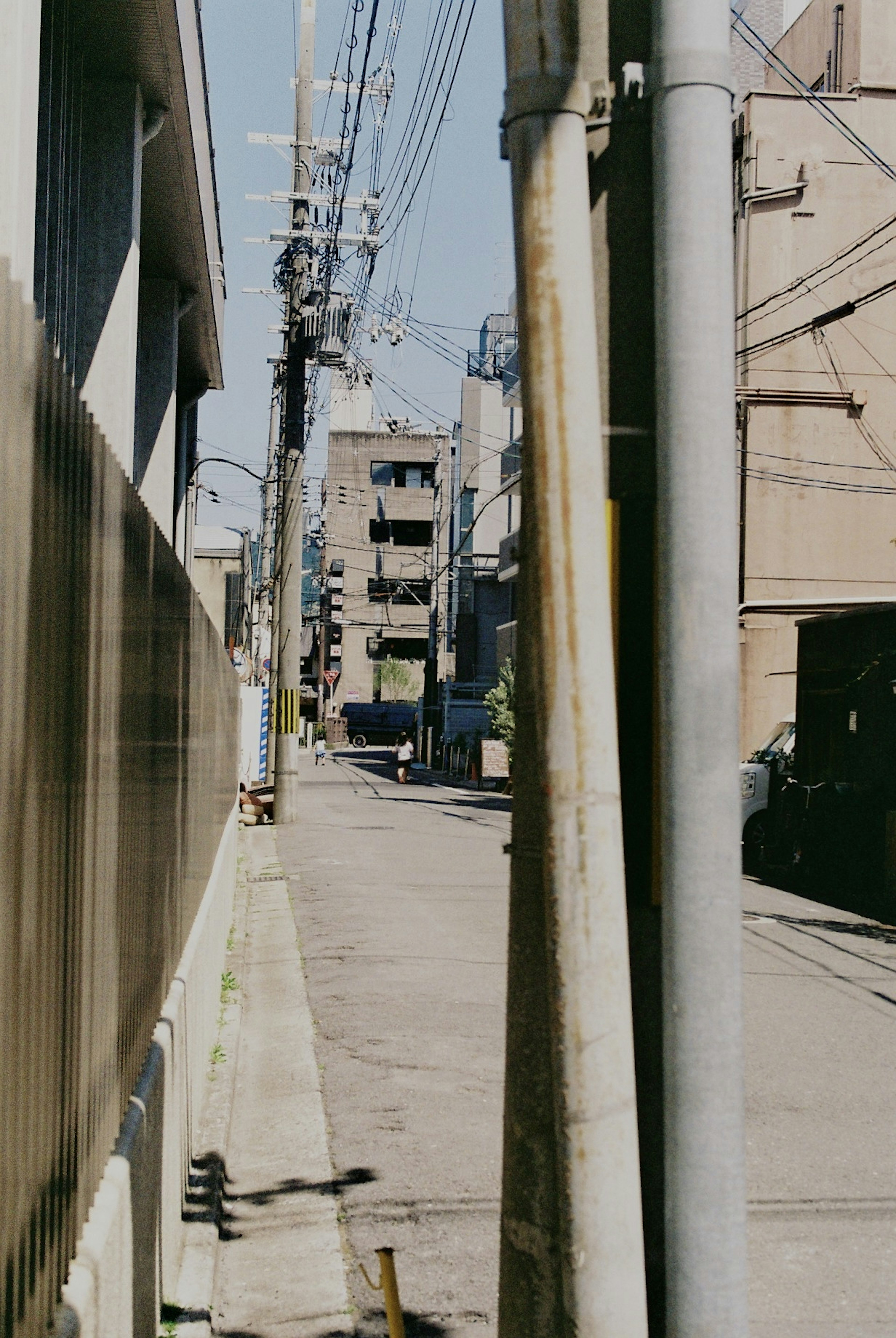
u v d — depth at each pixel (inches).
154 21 337.7
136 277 375.9
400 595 3284.9
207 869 361.4
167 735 212.5
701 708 87.1
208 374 719.1
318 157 920.9
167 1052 179.0
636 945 93.5
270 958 457.7
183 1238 197.3
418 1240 205.5
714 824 86.8
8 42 206.1
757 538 1087.6
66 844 112.9
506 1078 97.7
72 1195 112.9
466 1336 171.2
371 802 1302.9
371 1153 248.1
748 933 504.7
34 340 97.1
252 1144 257.4
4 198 205.5
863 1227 209.0
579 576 81.8
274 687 1066.7
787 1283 187.0
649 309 95.9
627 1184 80.6
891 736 634.8
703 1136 85.5
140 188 381.4
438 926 513.7
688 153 89.6
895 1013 366.3
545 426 82.6
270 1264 197.5
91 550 124.9
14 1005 92.7
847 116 1095.0
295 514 1023.6
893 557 1093.1
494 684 2471.7
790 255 1089.4
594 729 81.7
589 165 96.5
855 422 1093.8
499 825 1005.8
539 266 83.4
